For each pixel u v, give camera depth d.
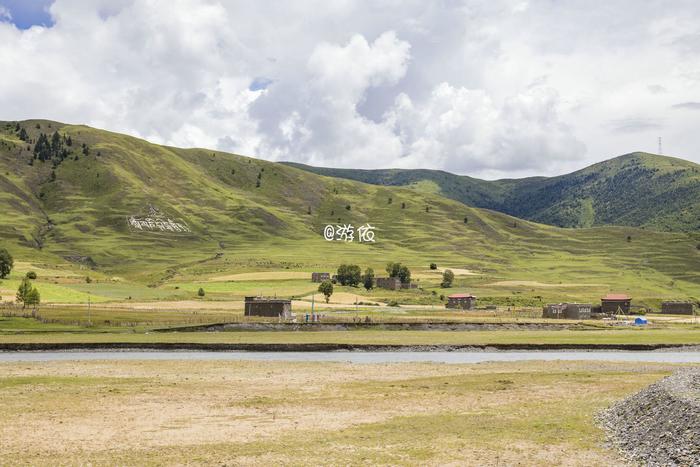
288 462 38.31
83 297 190.12
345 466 37.47
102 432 46.25
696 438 36.34
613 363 86.94
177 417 51.44
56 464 38.09
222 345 105.81
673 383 49.53
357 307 196.12
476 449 40.88
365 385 67.56
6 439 44.09
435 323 143.88
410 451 40.56
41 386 65.94
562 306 197.75
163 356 96.19
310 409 54.81
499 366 83.75
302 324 137.12
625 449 40.19
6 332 116.19
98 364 83.75
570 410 53.12
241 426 48.19
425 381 70.06
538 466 37.25
